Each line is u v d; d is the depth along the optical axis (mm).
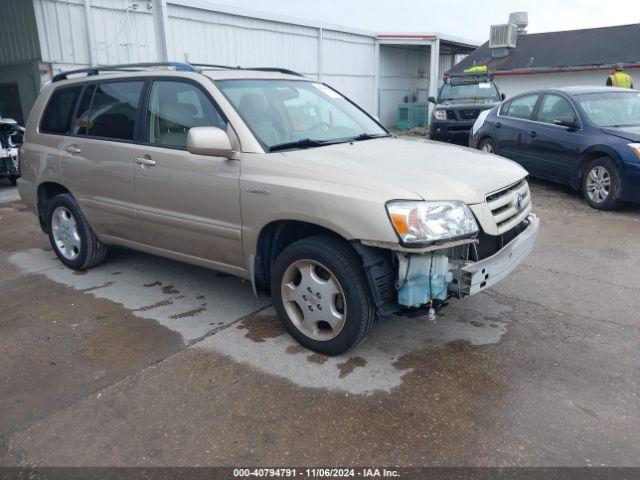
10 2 11523
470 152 4262
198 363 3674
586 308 4469
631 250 5969
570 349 3793
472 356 3715
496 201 3545
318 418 3074
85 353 3848
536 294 4770
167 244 4566
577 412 3092
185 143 4234
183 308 4570
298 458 2770
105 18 12359
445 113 14523
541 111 9117
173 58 14297
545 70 23328
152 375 3543
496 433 2924
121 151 4625
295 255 3656
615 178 7527
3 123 9664
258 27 16734
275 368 3592
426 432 2943
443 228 3178
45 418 3125
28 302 4781
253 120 3988
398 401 3217
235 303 4652
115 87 4840
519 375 3477
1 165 9766
